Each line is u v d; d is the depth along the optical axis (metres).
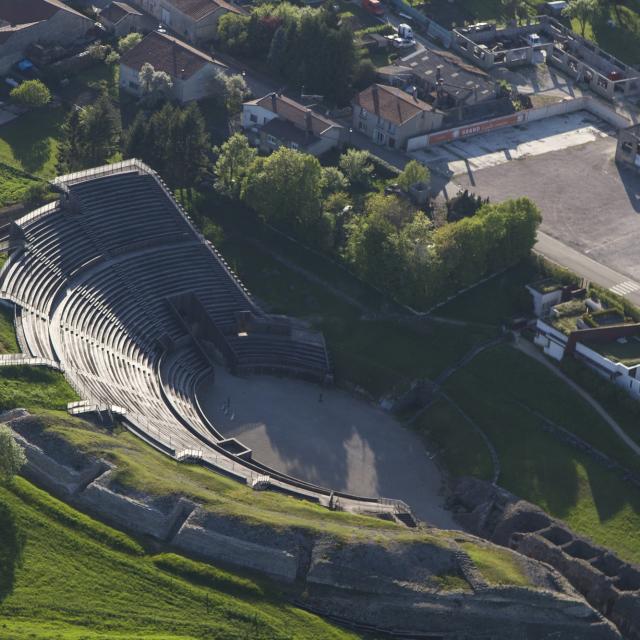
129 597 142.88
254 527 149.75
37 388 169.00
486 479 179.12
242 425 188.62
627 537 169.62
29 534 148.38
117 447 161.12
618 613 150.88
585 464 180.38
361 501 170.25
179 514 152.12
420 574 146.88
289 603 145.00
